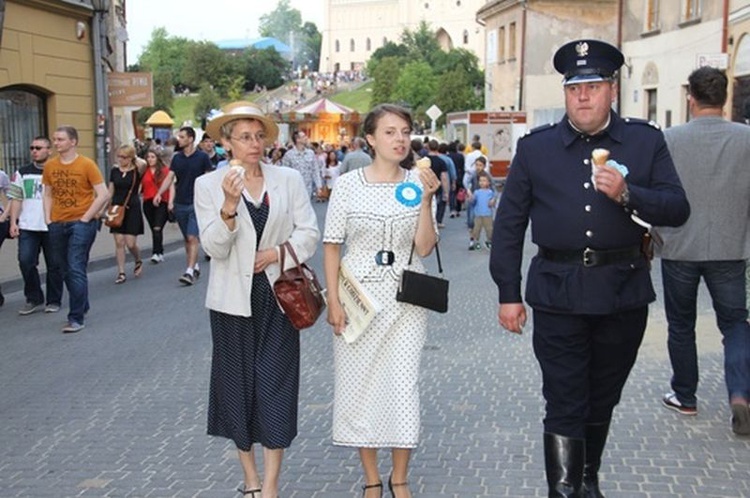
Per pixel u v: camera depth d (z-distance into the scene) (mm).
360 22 158875
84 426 6207
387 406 4430
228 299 4516
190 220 12742
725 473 4965
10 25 18344
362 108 118812
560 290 4047
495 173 34969
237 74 141625
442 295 4395
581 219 4008
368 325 4363
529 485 4879
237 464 5355
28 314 10547
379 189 4457
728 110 22812
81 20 21000
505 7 45906
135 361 8094
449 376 7125
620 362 4230
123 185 12984
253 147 4578
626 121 4086
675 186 4000
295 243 4602
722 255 5484
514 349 8008
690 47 25797
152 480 5141
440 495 4758
